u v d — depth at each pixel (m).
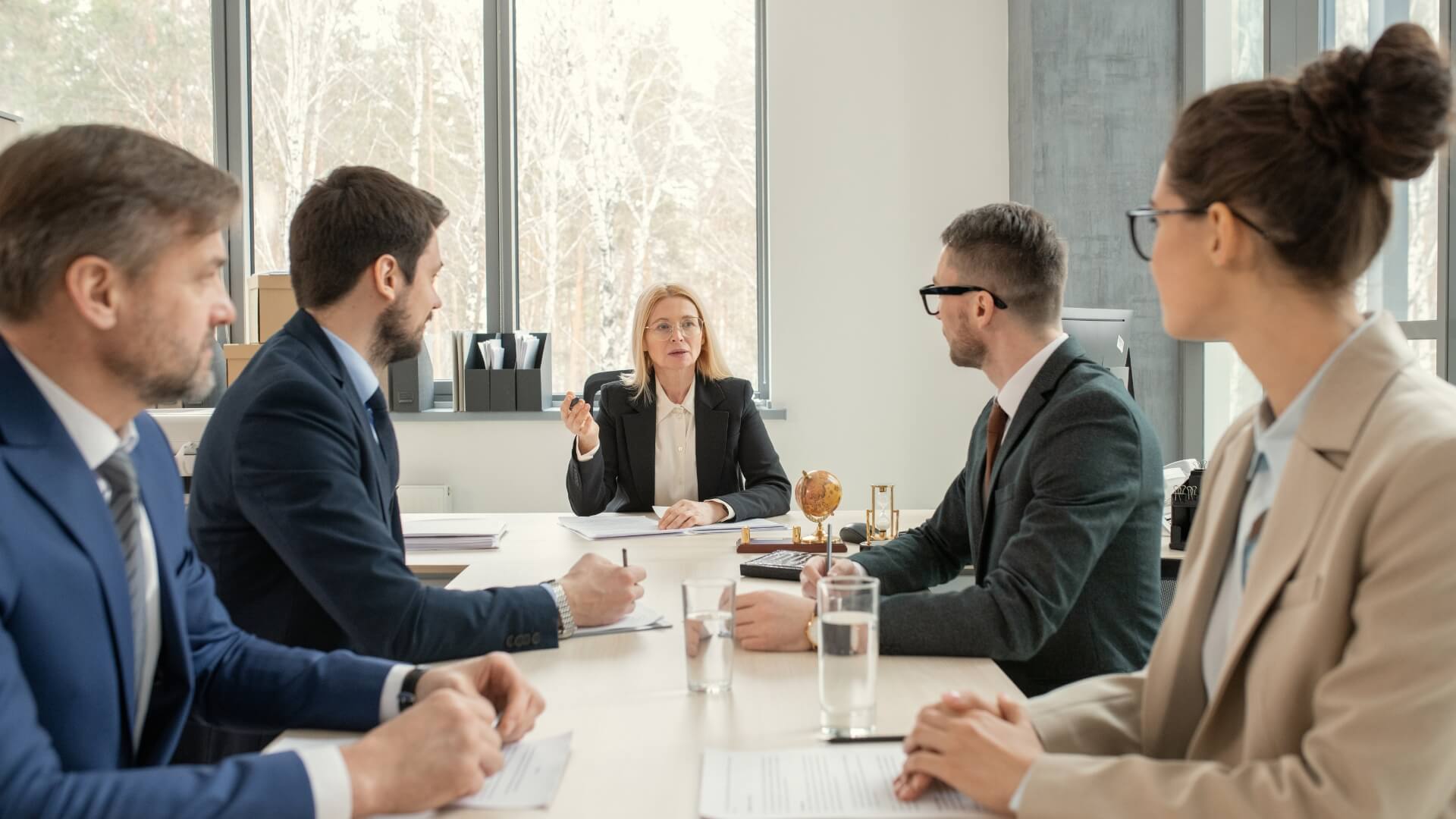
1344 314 1.03
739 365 5.16
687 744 1.23
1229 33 4.17
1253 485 1.13
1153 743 1.18
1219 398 4.25
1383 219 1.02
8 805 0.91
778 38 4.93
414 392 4.93
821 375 4.98
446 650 1.58
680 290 3.37
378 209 1.81
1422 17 3.11
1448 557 0.86
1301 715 0.95
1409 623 0.87
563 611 1.66
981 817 1.02
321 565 1.59
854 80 4.92
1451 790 0.88
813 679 1.47
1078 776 0.99
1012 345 1.90
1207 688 1.15
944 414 4.96
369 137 5.12
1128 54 4.45
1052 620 1.62
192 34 5.05
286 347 1.75
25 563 1.00
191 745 1.66
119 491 1.17
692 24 5.10
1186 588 1.19
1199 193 1.05
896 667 1.53
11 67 4.93
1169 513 3.03
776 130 4.94
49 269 1.04
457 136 5.12
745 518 2.96
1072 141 4.45
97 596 1.06
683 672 1.50
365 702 1.29
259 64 5.10
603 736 1.25
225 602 1.69
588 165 5.14
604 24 5.10
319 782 1.00
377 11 5.09
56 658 1.02
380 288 1.83
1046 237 1.88
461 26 5.10
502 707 1.29
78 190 1.04
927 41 4.89
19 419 1.05
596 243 5.15
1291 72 1.06
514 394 4.89
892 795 1.07
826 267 4.95
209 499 1.70
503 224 5.12
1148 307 4.45
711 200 5.12
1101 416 1.74
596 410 3.50
